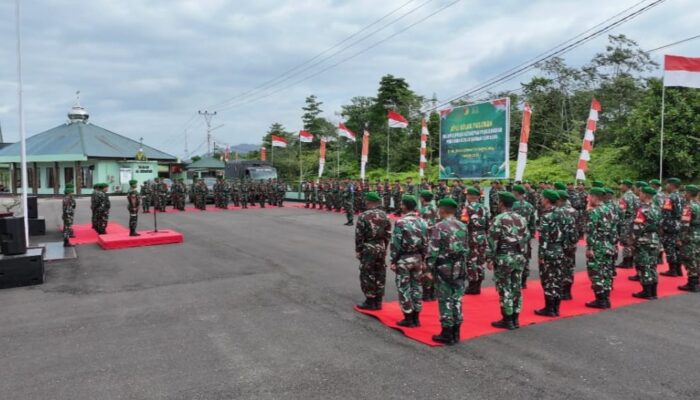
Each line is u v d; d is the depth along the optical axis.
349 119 49.09
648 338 6.11
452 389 4.66
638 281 9.53
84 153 37.47
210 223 19.80
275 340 6.07
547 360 5.38
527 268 8.75
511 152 36.44
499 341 6.01
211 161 49.09
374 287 7.29
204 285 9.11
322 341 6.04
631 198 10.95
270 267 10.77
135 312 7.36
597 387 4.69
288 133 58.03
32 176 42.34
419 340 6.00
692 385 4.74
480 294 8.38
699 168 21.48
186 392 4.64
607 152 28.19
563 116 35.19
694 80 13.91
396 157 42.62
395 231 6.46
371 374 5.02
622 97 32.03
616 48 33.25
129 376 5.02
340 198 25.19
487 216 8.46
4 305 7.80
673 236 9.85
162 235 14.29
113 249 13.23
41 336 6.30
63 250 12.92
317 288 8.84
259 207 28.84
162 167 46.59
